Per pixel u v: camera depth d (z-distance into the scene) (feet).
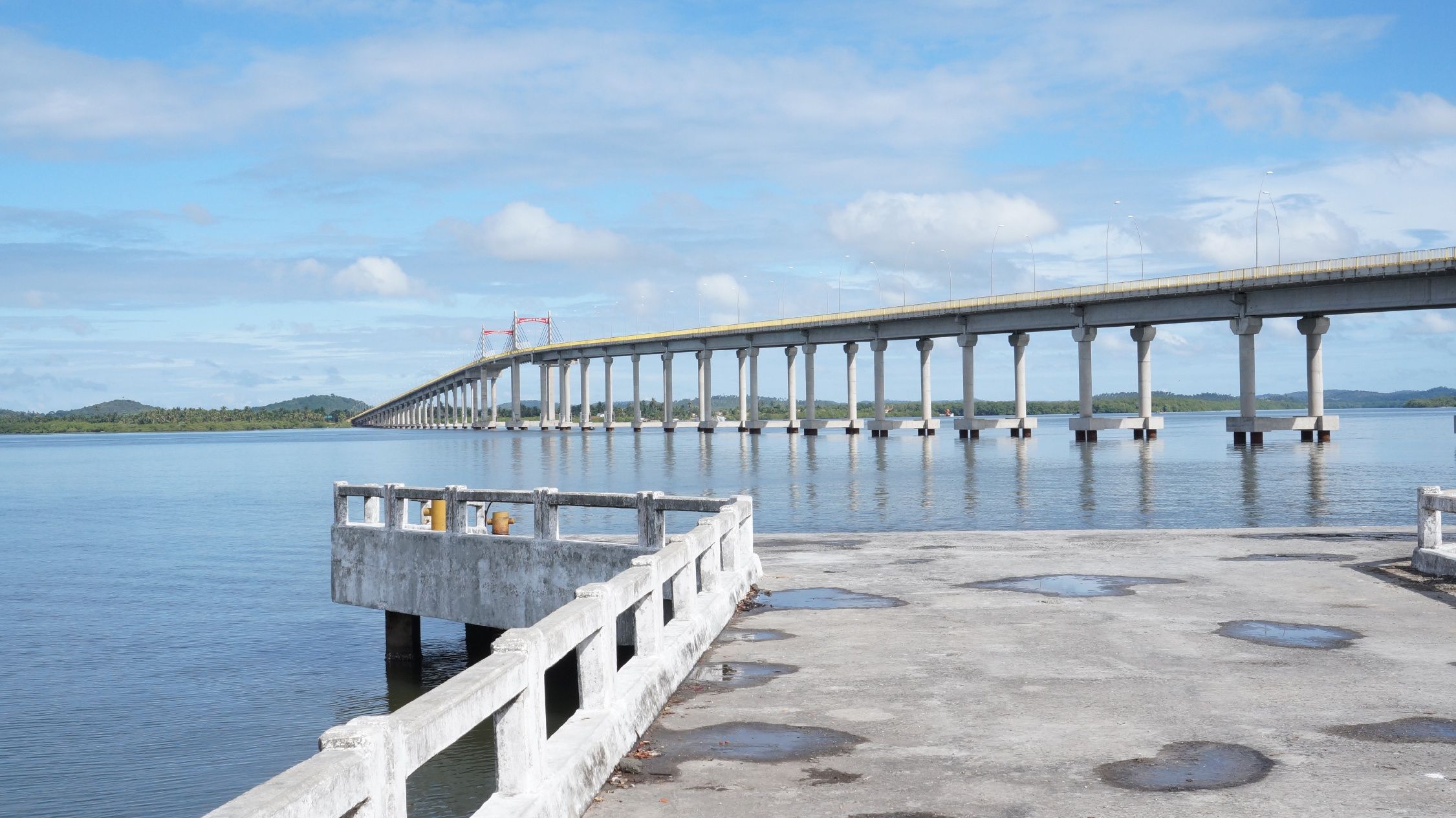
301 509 224.94
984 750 29.22
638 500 65.41
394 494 80.02
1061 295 422.00
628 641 63.21
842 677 37.47
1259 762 27.96
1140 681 36.40
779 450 440.04
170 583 125.39
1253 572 60.59
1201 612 48.75
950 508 178.09
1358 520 146.30
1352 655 40.14
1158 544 74.08
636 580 32.86
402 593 79.00
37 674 80.94
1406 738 29.91
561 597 69.31
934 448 435.12
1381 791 25.70
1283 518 151.53
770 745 29.94
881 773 27.50
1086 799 25.41
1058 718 32.12
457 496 76.33
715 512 61.87
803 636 44.45
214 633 95.20
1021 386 497.46
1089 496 198.29
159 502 255.91
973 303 473.26
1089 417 439.22
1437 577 58.08
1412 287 311.47
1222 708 33.09
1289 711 32.73
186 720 68.49
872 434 561.02
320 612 104.42
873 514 168.04
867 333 560.20
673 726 31.89
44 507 246.68
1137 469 280.10
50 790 55.52
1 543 171.73
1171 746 29.40
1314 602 50.96
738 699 34.78
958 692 35.19
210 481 332.19
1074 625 46.19
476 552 74.08
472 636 83.20
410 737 16.67
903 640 43.42
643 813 24.80
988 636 44.09
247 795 13.33
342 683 77.15
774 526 151.23
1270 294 356.79
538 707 22.94
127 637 94.17
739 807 25.20
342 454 539.29
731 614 48.78
